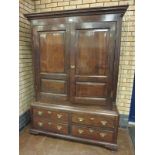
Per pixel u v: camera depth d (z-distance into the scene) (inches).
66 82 71.1
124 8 56.2
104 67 64.5
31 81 93.3
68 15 63.2
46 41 69.6
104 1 78.4
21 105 84.2
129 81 83.6
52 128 76.2
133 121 87.7
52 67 71.5
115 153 67.2
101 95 67.8
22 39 80.6
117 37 60.3
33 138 77.8
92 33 62.6
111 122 66.0
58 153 67.1
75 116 70.7
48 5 86.7
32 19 68.9
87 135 70.8
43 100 77.4
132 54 80.4
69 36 65.4
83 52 65.4
